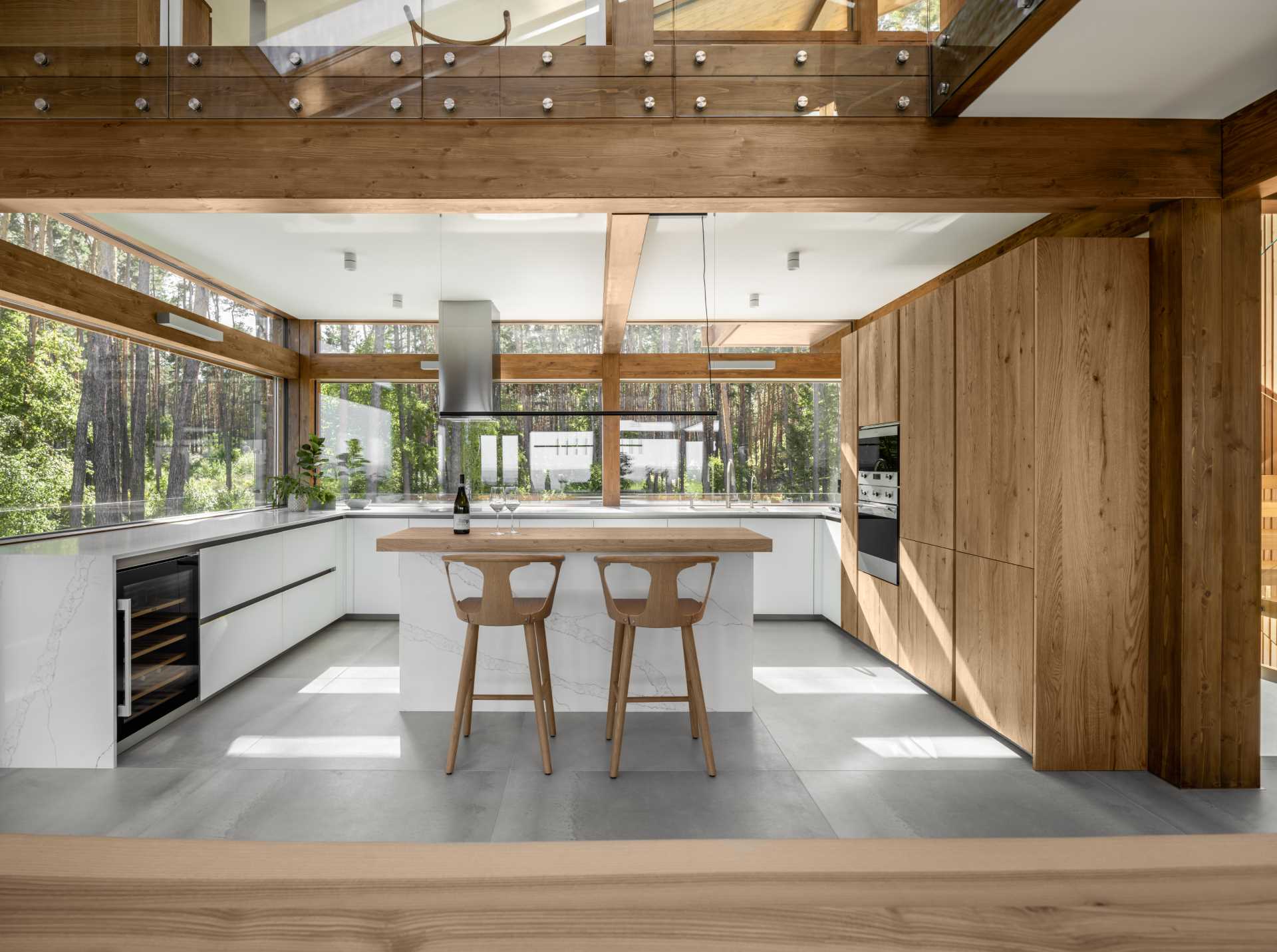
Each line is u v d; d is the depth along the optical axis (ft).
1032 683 10.05
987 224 12.73
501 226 12.85
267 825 8.23
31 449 11.64
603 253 14.48
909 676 14.46
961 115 9.20
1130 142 9.25
